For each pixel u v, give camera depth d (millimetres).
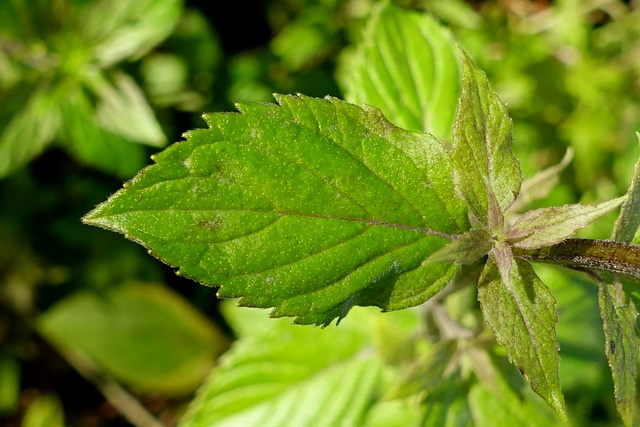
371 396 396
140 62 579
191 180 288
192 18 605
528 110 595
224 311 518
